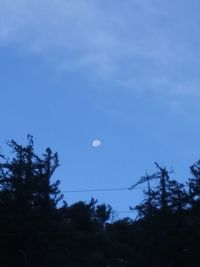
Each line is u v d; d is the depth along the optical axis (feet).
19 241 188.24
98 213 253.44
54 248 189.47
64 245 193.77
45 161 203.10
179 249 201.57
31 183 196.24
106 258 212.02
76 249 196.03
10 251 186.60
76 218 213.66
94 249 208.54
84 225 220.43
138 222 215.92
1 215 188.24
